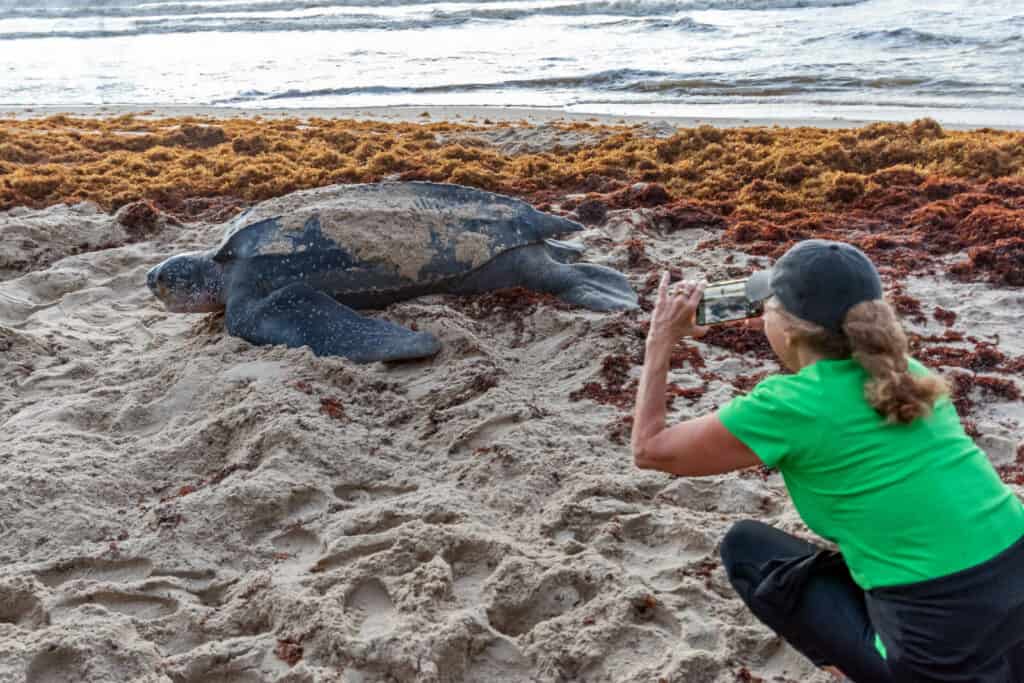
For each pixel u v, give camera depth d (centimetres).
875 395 169
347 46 2053
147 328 446
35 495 300
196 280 421
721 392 364
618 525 284
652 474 311
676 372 384
